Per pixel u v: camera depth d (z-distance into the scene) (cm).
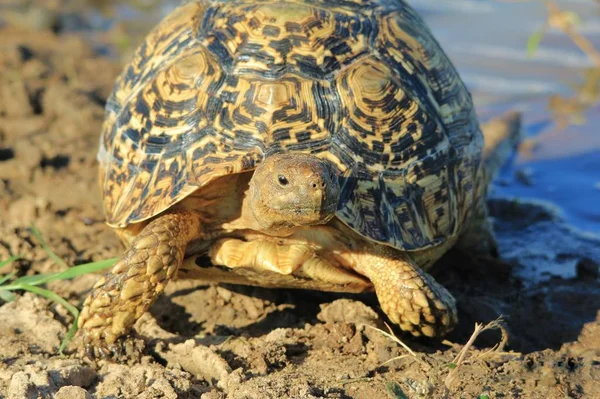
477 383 698
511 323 845
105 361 736
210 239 776
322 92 779
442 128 834
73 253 927
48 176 1110
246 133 758
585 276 935
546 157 1288
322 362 736
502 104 1440
